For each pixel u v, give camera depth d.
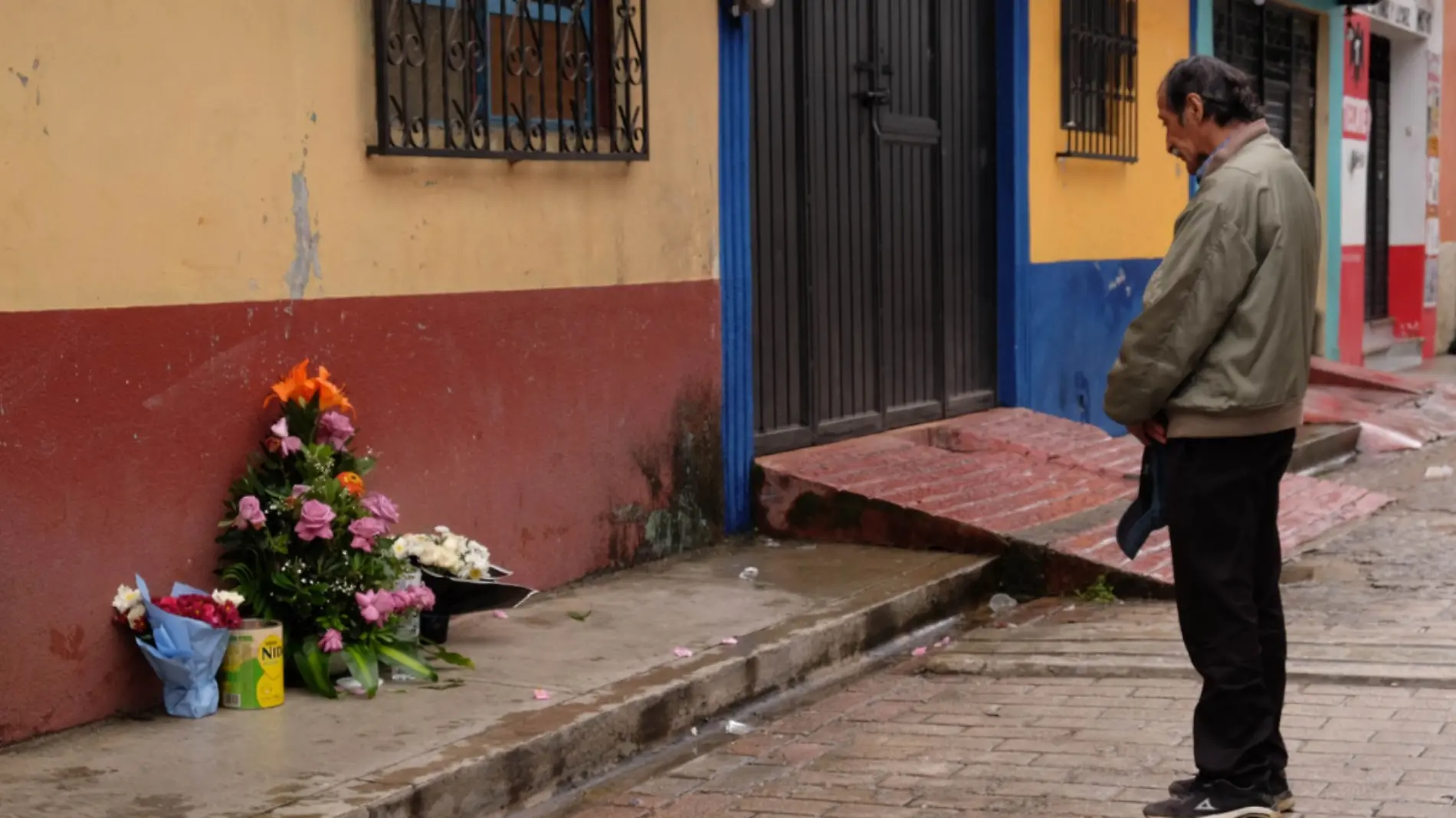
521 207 6.51
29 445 4.65
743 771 5.02
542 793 4.73
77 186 4.75
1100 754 4.99
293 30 5.46
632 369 7.19
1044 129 10.76
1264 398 4.01
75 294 4.76
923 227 9.84
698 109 7.56
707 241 7.67
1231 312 4.00
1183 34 12.82
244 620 5.14
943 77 9.95
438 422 6.14
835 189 8.94
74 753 4.57
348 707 5.04
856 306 9.16
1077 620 6.95
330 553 5.25
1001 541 7.61
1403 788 4.50
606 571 7.10
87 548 4.84
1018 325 10.58
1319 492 9.63
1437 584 7.33
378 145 5.79
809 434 8.76
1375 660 5.86
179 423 5.11
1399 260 19.56
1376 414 13.28
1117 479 9.30
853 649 6.36
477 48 6.26
